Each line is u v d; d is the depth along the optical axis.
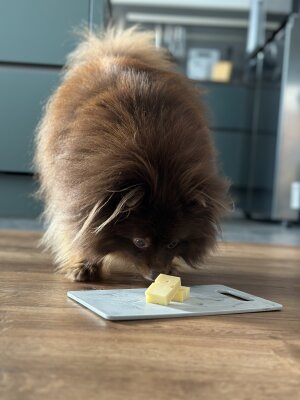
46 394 0.28
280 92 1.19
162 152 0.51
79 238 0.52
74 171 0.52
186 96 0.61
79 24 0.89
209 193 0.54
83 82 0.61
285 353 0.37
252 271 0.67
